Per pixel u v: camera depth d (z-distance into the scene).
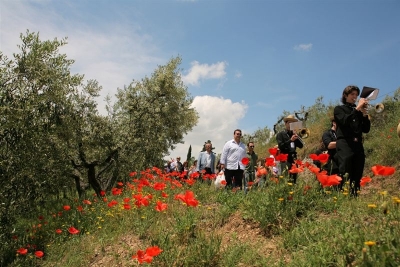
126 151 16.70
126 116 18.42
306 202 4.38
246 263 3.60
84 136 14.65
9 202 8.20
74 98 12.05
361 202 4.19
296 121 6.56
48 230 7.59
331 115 15.03
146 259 3.15
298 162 4.63
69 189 13.77
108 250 5.22
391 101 13.66
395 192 6.41
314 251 3.27
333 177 3.48
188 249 3.88
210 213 5.16
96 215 7.61
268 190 4.62
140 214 6.02
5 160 8.06
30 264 6.06
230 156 7.88
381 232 3.05
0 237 7.07
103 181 18.59
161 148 19.05
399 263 2.53
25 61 9.33
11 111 8.20
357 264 2.78
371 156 10.47
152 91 19.48
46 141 9.80
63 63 10.41
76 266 5.13
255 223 4.45
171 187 7.35
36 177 9.09
